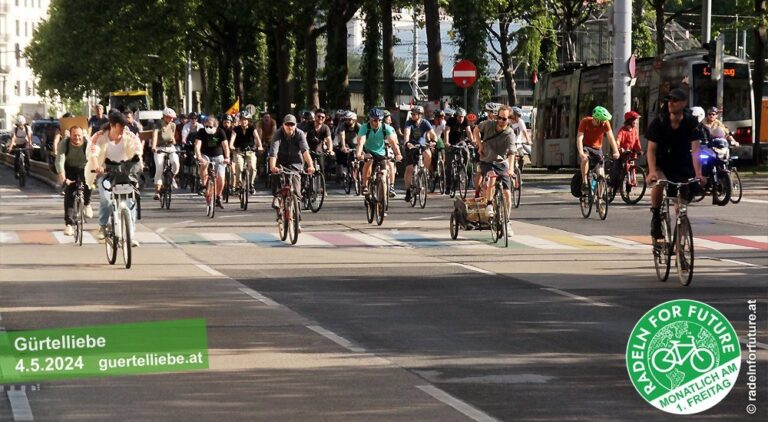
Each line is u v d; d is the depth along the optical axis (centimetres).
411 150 8394
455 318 3669
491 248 5775
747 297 4091
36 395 2639
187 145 9712
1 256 5472
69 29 19125
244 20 15012
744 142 12250
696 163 4241
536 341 3262
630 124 8338
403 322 3597
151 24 17888
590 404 2519
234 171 8988
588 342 3241
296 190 6016
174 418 2414
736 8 13325
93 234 6525
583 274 4766
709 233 6425
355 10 14375
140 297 4144
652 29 18438
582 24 16475
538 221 7150
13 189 11725
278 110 17012
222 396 2609
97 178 5162
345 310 3844
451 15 12519
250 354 3095
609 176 8362
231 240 6216
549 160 14750
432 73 12138
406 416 2419
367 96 14950
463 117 9362
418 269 4950
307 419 2397
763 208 7994
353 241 6122
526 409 2475
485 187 5931
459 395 2609
